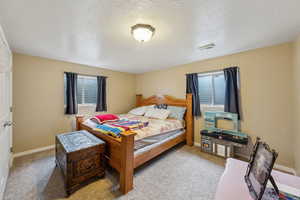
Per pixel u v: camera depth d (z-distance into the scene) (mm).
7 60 1874
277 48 2178
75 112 3203
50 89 2926
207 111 3004
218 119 2826
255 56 2387
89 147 1699
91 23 1560
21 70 2572
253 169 924
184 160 2432
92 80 3738
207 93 3152
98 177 1854
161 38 1957
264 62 2299
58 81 3039
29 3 1206
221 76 2932
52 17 1436
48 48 2324
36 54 2627
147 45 2215
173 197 1550
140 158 1912
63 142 1844
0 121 1517
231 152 2412
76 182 1592
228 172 1041
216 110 2971
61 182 1779
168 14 1392
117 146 1732
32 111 2705
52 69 2955
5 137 1767
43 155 2574
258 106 2373
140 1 1195
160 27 1651
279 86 2168
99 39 1982
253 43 2143
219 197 779
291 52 2061
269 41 2066
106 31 1747
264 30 1727
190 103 3188
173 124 2861
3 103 1660
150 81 4383
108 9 1306
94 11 1338
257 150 984
